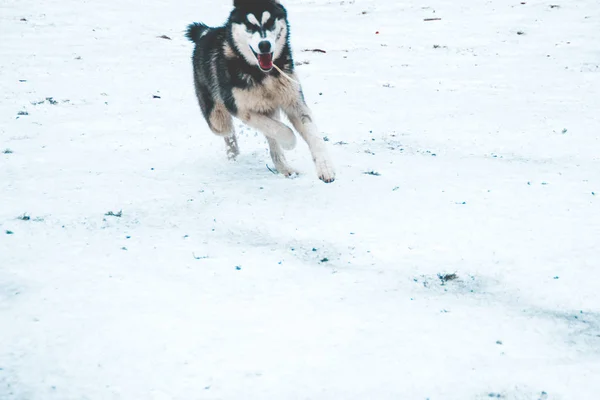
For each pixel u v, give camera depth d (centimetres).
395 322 479
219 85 854
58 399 374
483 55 2291
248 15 770
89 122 1277
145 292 515
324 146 785
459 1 3456
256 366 412
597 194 822
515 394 387
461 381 401
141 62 2112
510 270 589
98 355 420
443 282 565
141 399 377
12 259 579
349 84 1831
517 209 759
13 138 1112
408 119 1395
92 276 543
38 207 742
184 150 1073
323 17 3212
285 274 565
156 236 652
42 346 429
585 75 1902
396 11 3291
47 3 3170
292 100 821
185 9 3400
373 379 401
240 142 1141
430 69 2075
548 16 2938
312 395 384
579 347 450
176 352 426
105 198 781
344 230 689
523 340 457
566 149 1117
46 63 1977
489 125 1327
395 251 633
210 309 489
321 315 486
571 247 641
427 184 866
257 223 705
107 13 3077
